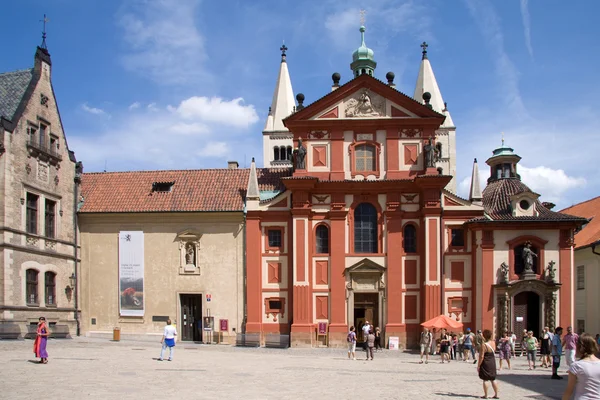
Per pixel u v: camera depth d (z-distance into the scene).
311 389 23.80
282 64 77.69
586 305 54.19
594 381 11.68
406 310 48.72
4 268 40.75
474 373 32.06
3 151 41.19
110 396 20.64
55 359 31.03
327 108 50.72
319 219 49.81
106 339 48.53
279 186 53.72
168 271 50.66
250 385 24.39
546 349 36.28
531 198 48.16
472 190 48.69
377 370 32.59
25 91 44.03
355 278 49.12
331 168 50.19
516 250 47.34
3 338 39.91
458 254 48.50
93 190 53.41
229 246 50.34
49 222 47.06
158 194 52.47
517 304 46.78
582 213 64.06
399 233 49.12
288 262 49.75
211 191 52.44
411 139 50.19
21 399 19.69
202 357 36.25
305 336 48.19
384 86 50.34
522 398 22.70
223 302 49.94
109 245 51.38
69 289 49.12
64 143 49.09
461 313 47.94
